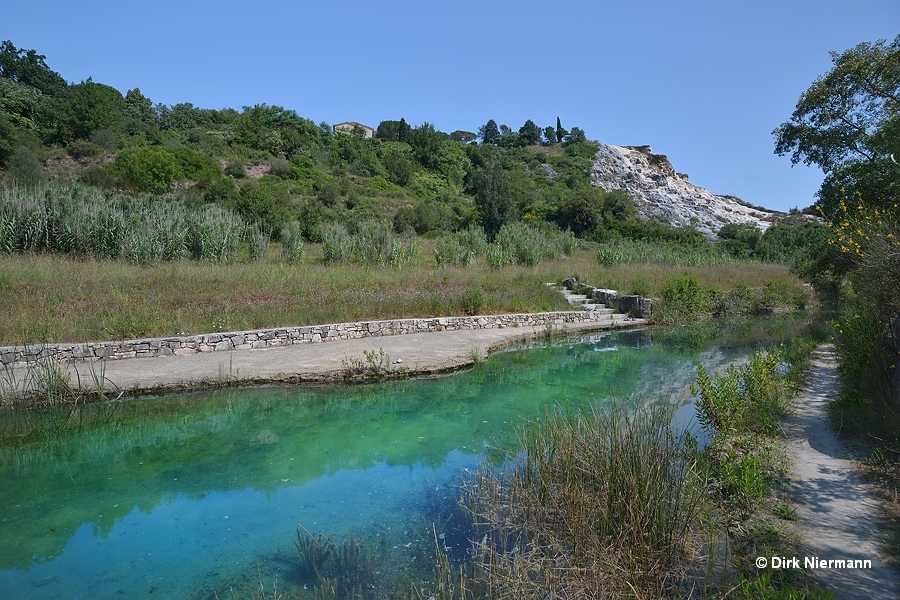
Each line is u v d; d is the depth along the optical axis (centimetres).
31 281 1047
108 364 838
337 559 372
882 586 304
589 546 355
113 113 4169
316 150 4794
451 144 6688
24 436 618
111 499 470
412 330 1196
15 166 2808
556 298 1579
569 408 724
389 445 600
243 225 1881
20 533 413
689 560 350
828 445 520
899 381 533
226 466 543
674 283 1683
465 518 430
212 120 5116
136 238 1456
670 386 850
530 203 4881
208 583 349
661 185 7344
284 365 859
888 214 819
